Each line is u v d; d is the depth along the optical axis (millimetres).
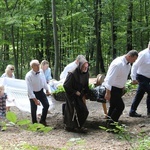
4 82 9500
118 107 7527
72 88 7551
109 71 7387
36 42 26312
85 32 28062
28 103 9547
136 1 22469
